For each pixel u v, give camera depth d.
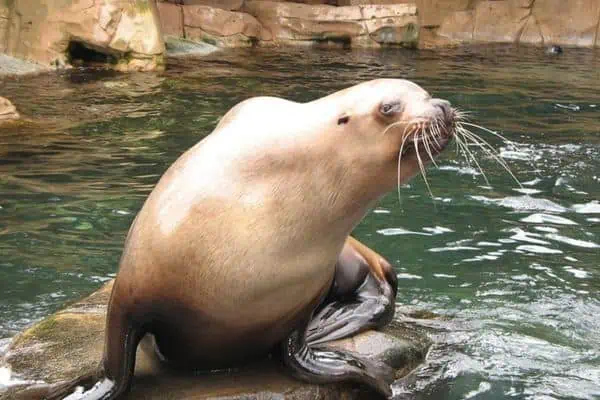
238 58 21.28
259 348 5.54
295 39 24.28
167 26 22.89
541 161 11.76
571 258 8.44
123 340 5.09
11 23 18.72
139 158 11.50
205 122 13.84
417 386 5.96
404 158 5.24
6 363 5.60
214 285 4.98
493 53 23.52
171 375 5.48
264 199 5.04
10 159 11.23
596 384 6.12
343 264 6.63
